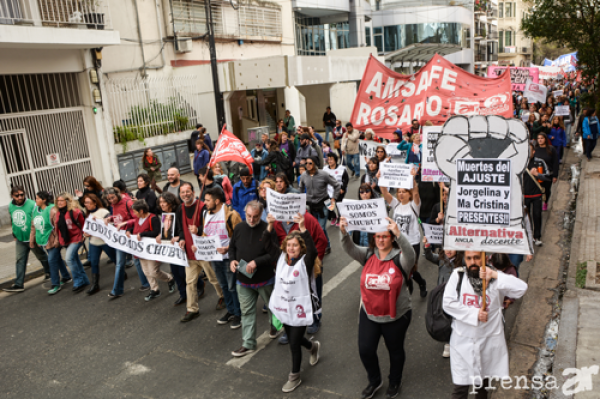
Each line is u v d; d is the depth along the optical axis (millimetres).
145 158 12609
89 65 13828
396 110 9539
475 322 3740
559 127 14695
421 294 6605
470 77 9070
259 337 5898
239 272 5250
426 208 7387
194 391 4848
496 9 68188
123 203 7590
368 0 35844
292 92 23656
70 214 7621
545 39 23469
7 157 12266
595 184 12547
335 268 7973
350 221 4371
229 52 22703
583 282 6793
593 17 19969
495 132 3885
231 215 5934
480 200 3965
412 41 42531
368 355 4332
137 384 5055
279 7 25859
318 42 31391
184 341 5926
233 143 7664
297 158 12594
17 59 12023
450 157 4020
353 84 25875
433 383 4680
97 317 6801
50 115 13234
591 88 22125
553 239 8812
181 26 19797
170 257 6648
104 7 14406
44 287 8188
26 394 4980
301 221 4926
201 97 19328
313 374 4996
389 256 4238
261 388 4812
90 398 4855
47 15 12656
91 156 14312
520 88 19219
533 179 8242
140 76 18141
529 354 5176
